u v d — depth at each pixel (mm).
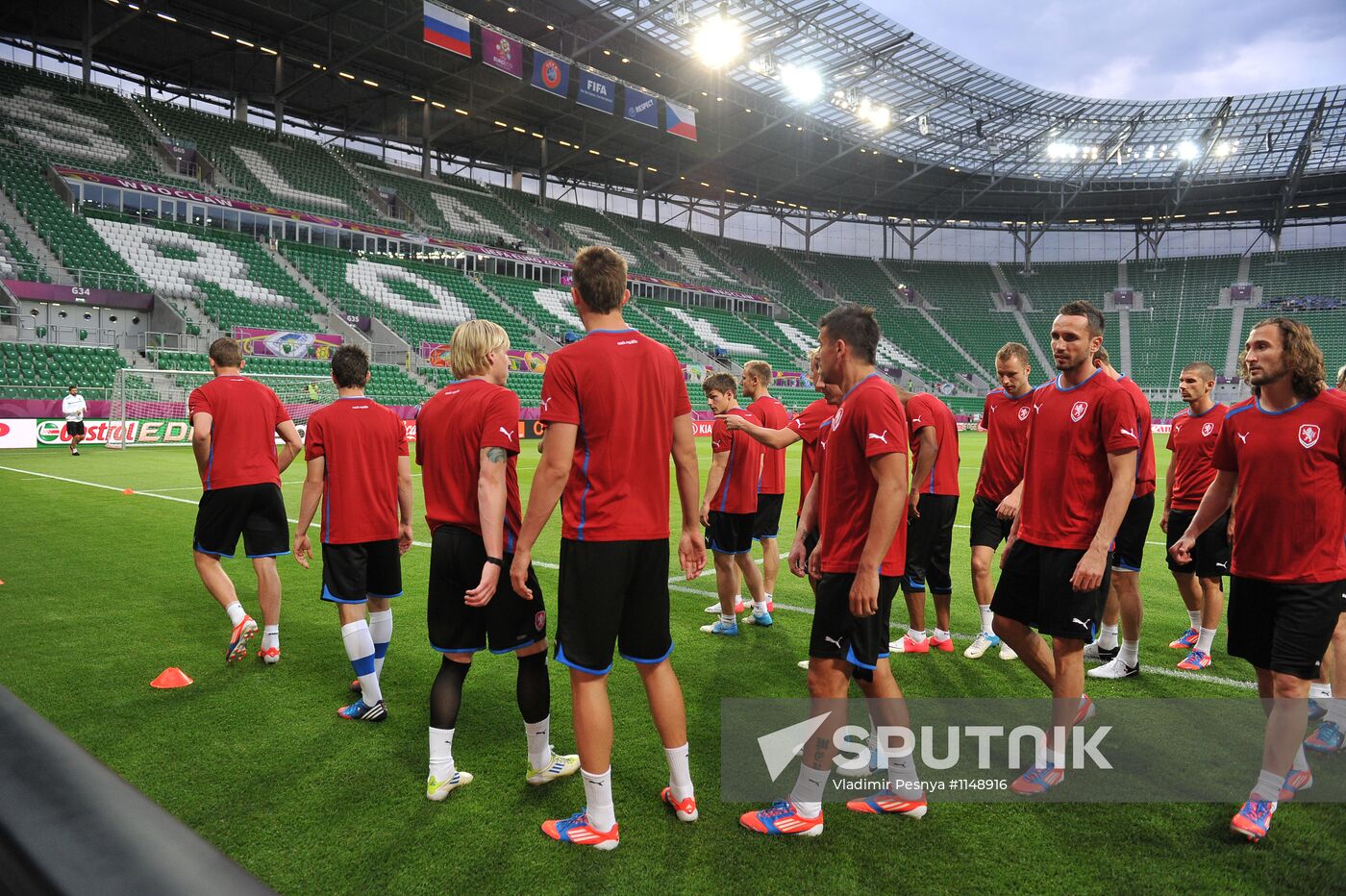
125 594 5625
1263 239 52188
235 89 32438
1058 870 2412
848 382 2771
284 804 2762
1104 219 52000
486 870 2371
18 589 5723
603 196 48906
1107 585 3076
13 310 19422
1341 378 4039
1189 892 2297
